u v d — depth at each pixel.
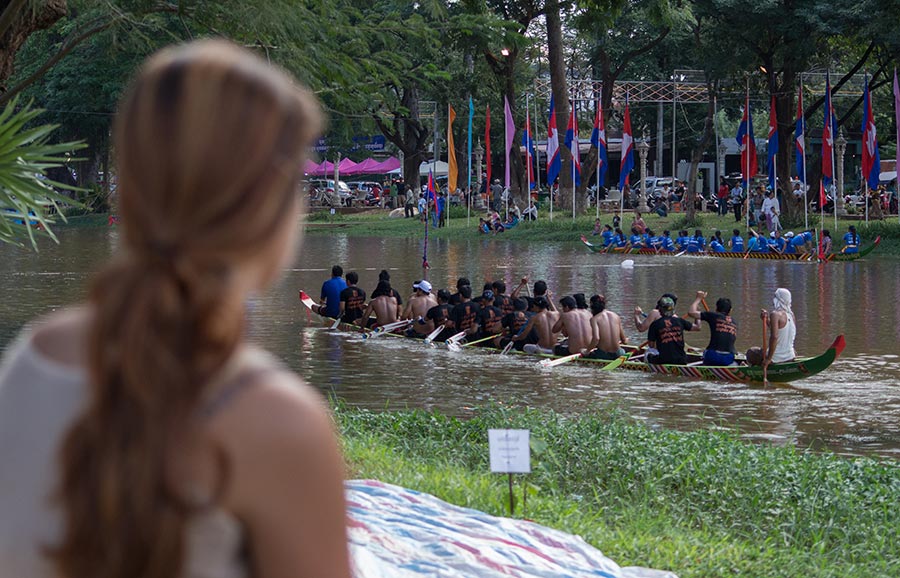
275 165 1.38
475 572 5.07
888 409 13.32
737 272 32.78
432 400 13.96
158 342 1.30
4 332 18.94
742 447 10.12
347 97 15.09
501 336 18.59
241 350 1.39
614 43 56.16
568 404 13.72
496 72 48.69
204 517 1.32
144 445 1.29
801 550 7.45
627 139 45.28
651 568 6.37
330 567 1.38
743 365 15.39
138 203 1.35
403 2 23.75
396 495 6.43
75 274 30.62
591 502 8.37
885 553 7.35
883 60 46.75
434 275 31.89
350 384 15.14
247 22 12.68
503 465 6.87
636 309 18.16
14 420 1.38
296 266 34.94
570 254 40.91
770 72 45.47
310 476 1.35
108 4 12.51
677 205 58.66
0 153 5.05
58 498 1.33
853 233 37.59
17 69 34.03
